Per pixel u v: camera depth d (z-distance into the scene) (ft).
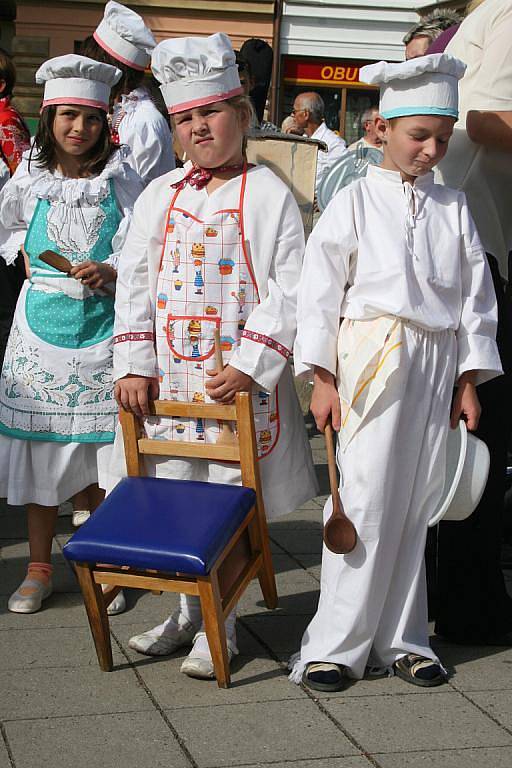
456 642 13.33
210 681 12.01
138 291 12.75
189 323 12.41
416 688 11.89
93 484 15.48
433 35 18.07
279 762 10.22
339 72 51.13
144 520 11.65
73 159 14.61
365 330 11.71
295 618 13.87
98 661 12.33
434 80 11.47
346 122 51.57
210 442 12.65
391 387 11.60
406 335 11.71
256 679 12.06
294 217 12.43
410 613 12.14
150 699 11.52
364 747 10.53
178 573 11.66
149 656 12.69
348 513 11.77
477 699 11.66
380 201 11.93
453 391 12.57
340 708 11.35
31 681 11.92
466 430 12.17
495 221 13.48
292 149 18.89
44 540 14.47
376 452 11.66
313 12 50.11
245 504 12.12
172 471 12.80
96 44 17.72
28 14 48.83
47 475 14.38
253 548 12.98
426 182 12.08
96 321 14.56
